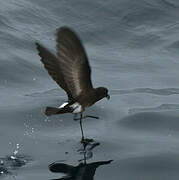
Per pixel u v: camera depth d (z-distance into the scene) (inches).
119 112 547.8
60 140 469.4
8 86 601.9
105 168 414.6
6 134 479.5
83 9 826.2
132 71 685.9
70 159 430.6
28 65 653.9
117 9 833.5
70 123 509.4
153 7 846.5
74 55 249.6
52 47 705.6
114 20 812.6
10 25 750.5
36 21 780.0
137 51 748.0
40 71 648.4
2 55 663.1
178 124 516.7
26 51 690.8
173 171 413.1
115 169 413.4
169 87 640.4
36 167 414.6
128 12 829.8
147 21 820.0
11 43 701.3
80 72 257.1
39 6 819.4
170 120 526.6
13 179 393.1
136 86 639.8
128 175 403.9
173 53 743.7
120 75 671.8
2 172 404.8
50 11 812.6
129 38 779.4
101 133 488.7
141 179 398.6
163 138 482.9
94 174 402.9
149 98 600.7
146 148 455.5
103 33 782.5
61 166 416.8
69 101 288.8
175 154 442.9
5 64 642.8
